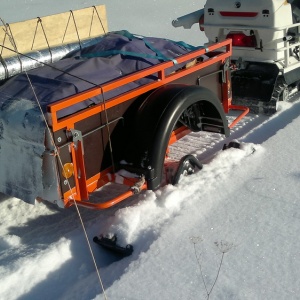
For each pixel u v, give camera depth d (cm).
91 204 377
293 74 671
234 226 380
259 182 444
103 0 1443
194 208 411
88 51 495
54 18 528
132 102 423
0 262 372
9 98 397
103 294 321
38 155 365
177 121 439
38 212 459
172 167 452
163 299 310
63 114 370
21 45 497
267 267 330
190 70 479
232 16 639
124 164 418
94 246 392
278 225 376
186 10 1316
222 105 528
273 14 608
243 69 657
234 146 518
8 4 1378
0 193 488
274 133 598
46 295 348
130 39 509
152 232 384
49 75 428
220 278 324
